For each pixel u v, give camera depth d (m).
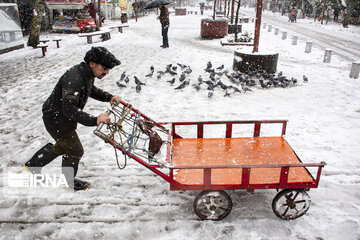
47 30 23.17
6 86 8.64
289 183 3.12
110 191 3.87
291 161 3.49
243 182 3.11
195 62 11.48
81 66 3.14
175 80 9.03
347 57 14.20
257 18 9.41
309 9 46.09
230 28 20.77
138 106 6.85
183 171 3.45
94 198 3.72
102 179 4.13
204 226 3.24
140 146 4.84
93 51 3.06
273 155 3.64
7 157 4.70
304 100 7.48
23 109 6.80
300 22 35.75
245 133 5.46
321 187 3.96
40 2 15.36
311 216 3.40
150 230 3.19
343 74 10.38
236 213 3.45
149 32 20.70
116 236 3.12
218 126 5.84
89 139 5.31
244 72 9.81
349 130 5.70
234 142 4.02
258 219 3.35
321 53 14.93
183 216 3.41
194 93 7.87
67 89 2.99
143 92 7.89
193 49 14.38
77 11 23.00
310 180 3.17
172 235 3.11
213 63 11.38
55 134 3.34
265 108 6.82
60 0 20.09
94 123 3.01
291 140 5.27
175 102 7.16
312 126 5.86
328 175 4.23
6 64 11.76
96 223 3.31
